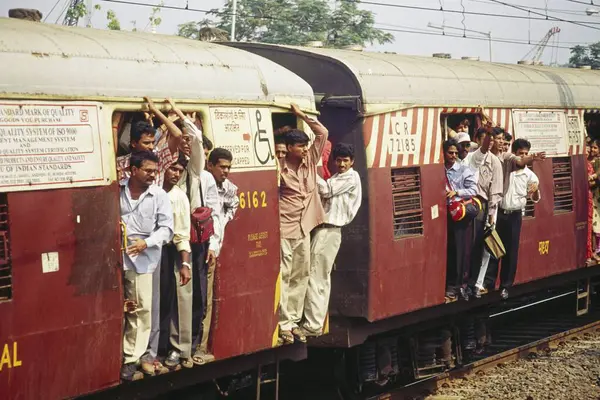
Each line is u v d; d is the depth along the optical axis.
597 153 14.04
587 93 13.81
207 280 7.36
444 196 10.35
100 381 6.46
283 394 10.02
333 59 9.40
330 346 9.45
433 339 10.84
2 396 5.86
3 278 5.88
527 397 9.88
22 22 6.58
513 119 11.83
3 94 5.84
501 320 14.12
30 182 5.97
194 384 7.67
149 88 6.86
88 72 6.43
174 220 6.93
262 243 7.95
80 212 6.27
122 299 6.57
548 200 12.56
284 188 8.34
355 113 9.28
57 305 6.15
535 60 14.59
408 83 9.99
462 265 10.57
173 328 7.09
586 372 11.14
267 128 8.02
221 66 7.66
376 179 9.34
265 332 8.03
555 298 15.51
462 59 13.38
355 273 9.36
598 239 13.98
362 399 10.05
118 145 6.89
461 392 10.34
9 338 5.89
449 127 11.36
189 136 6.87
